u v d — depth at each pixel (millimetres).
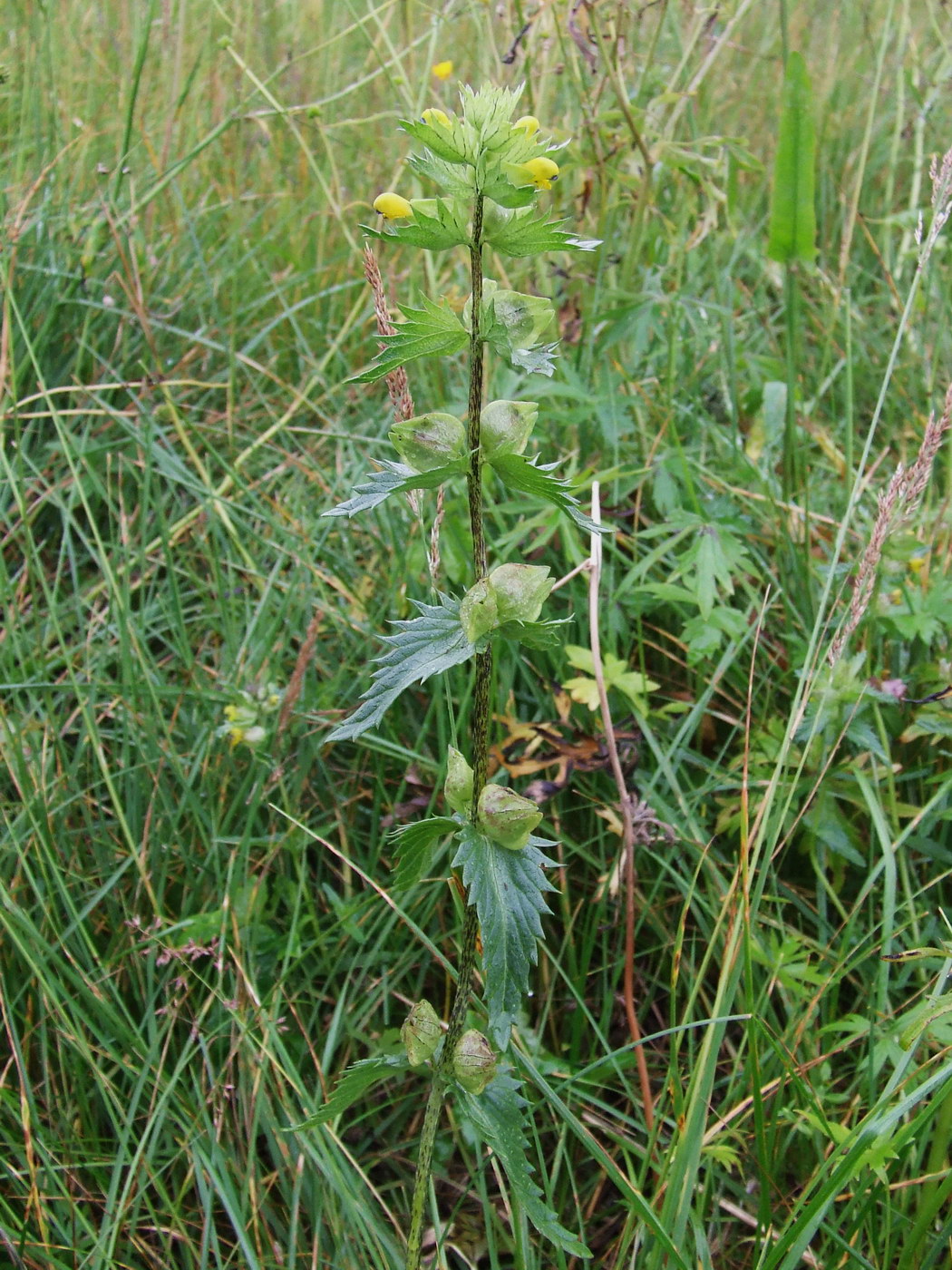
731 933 458
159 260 875
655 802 562
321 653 659
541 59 789
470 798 349
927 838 556
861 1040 505
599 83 749
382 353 324
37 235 818
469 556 647
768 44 1181
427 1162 381
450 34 1021
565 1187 492
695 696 630
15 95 926
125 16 997
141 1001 530
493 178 311
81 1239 476
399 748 574
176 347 841
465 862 330
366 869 573
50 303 799
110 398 799
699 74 784
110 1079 500
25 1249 457
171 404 708
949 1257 443
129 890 566
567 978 502
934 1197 423
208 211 934
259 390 822
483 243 322
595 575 518
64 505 729
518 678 632
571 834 591
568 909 559
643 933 566
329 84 1031
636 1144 475
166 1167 481
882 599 589
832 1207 467
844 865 559
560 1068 504
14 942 516
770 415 746
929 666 590
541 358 323
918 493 456
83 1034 511
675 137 962
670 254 837
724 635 642
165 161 877
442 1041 375
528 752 568
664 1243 397
